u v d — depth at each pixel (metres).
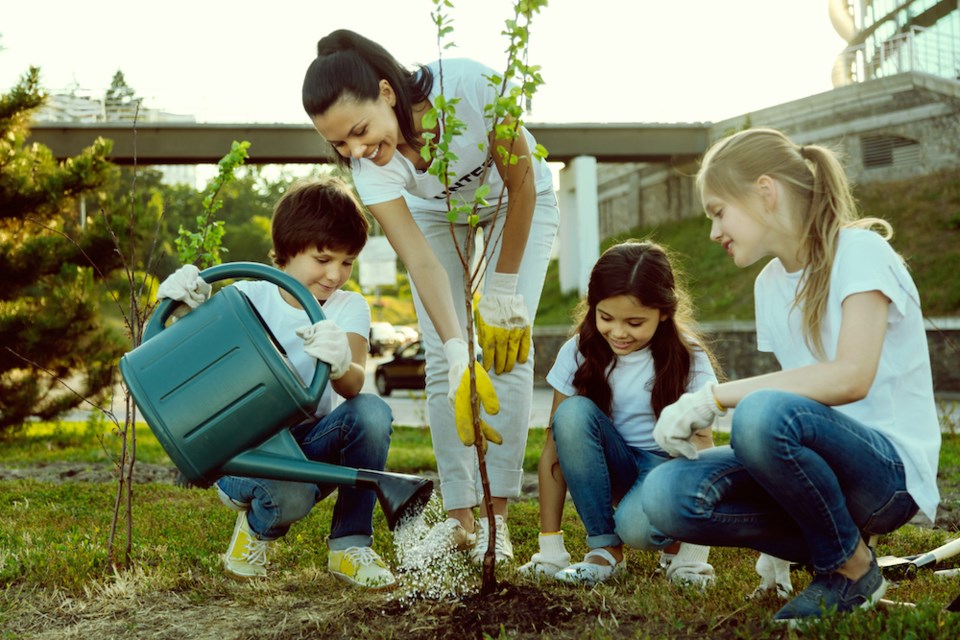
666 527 2.08
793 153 2.13
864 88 20.92
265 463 2.14
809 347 2.17
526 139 2.84
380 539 3.22
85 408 10.91
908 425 2.10
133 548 3.05
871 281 2.00
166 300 2.30
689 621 2.07
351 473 2.16
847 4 23.44
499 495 3.05
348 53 2.40
